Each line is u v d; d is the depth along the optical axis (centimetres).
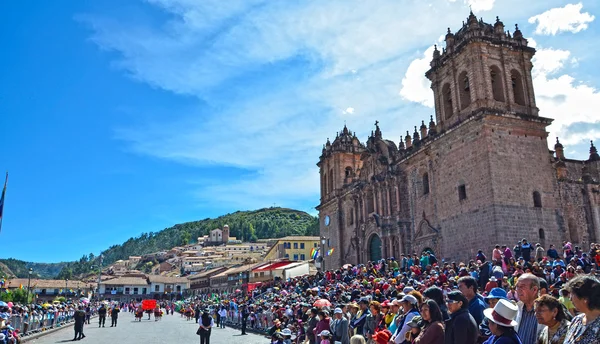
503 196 4550
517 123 4825
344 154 8656
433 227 5441
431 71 5759
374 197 6625
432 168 5550
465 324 997
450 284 2834
